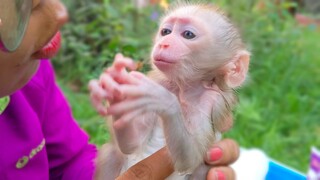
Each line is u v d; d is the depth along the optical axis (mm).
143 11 1391
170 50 424
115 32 1304
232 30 449
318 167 450
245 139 1142
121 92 350
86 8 1371
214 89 429
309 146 1179
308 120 1278
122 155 432
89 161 500
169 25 442
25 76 350
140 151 418
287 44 1497
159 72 442
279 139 1186
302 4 2193
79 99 1177
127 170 400
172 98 383
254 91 1331
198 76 428
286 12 1643
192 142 399
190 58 426
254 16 1477
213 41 432
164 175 396
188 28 433
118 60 354
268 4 1578
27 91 458
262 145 1142
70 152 498
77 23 1356
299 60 1492
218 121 422
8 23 304
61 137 490
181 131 388
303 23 1985
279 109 1297
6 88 347
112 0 1474
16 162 431
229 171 414
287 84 1391
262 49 1426
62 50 1279
